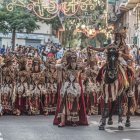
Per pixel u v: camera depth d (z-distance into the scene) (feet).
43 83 57.52
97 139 40.70
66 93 47.47
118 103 47.19
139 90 57.88
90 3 86.84
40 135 42.24
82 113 48.44
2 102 56.54
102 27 128.47
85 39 145.38
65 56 48.08
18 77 56.85
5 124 48.37
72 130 45.21
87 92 57.16
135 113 58.29
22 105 57.06
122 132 44.62
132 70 47.80
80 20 139.23
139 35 139.44
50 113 57.57
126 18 172.86
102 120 46.06
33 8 82.94
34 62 57.52
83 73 56.80
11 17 133.08
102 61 59.47
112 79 45.09
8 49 101.60
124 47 47.34
